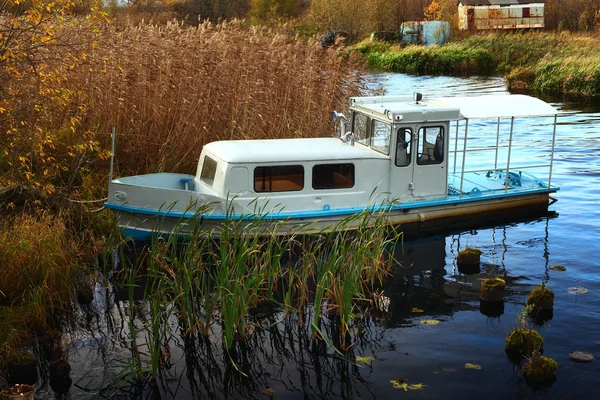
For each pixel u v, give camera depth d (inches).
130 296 343.0
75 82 574.9
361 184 511.5
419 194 533.0
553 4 2288.4
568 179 680.4
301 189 496.1
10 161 524.7
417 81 1534.2
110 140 589.9
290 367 339.3
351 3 2330.2
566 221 554.6
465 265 465.7
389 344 360.5
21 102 446.3
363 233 443.2
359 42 2233.0
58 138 569.3
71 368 336.2
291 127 641.6
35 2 403.2
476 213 558.6
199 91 615.2
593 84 1309.1
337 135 692.1
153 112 607.5
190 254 389.4
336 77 701.3
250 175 483.2
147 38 634.8
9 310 364.8
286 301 390.6
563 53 1684.3
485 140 872.9
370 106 539.2
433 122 522.9
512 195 566.6
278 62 661.9
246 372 335.0
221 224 475.5
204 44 642.2
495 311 397.4
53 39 418.0
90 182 544.1
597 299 409.1
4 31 398.3
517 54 1782.7
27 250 404.5
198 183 521.3
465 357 345.4
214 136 618.5
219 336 369.7
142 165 599.5
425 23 2158.0
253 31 700.7
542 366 324.8
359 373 332.8
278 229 482.9
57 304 395.5
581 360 337.1
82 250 458.3
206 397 314.0
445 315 393.7
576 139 869.8
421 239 517.3
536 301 394.6
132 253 474.3
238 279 365.1
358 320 389.1
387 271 458.6
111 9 1037.8
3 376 326.6
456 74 1713.8
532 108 567.8
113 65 584.1
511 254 485.4
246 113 616.1
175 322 384.5
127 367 336.5
